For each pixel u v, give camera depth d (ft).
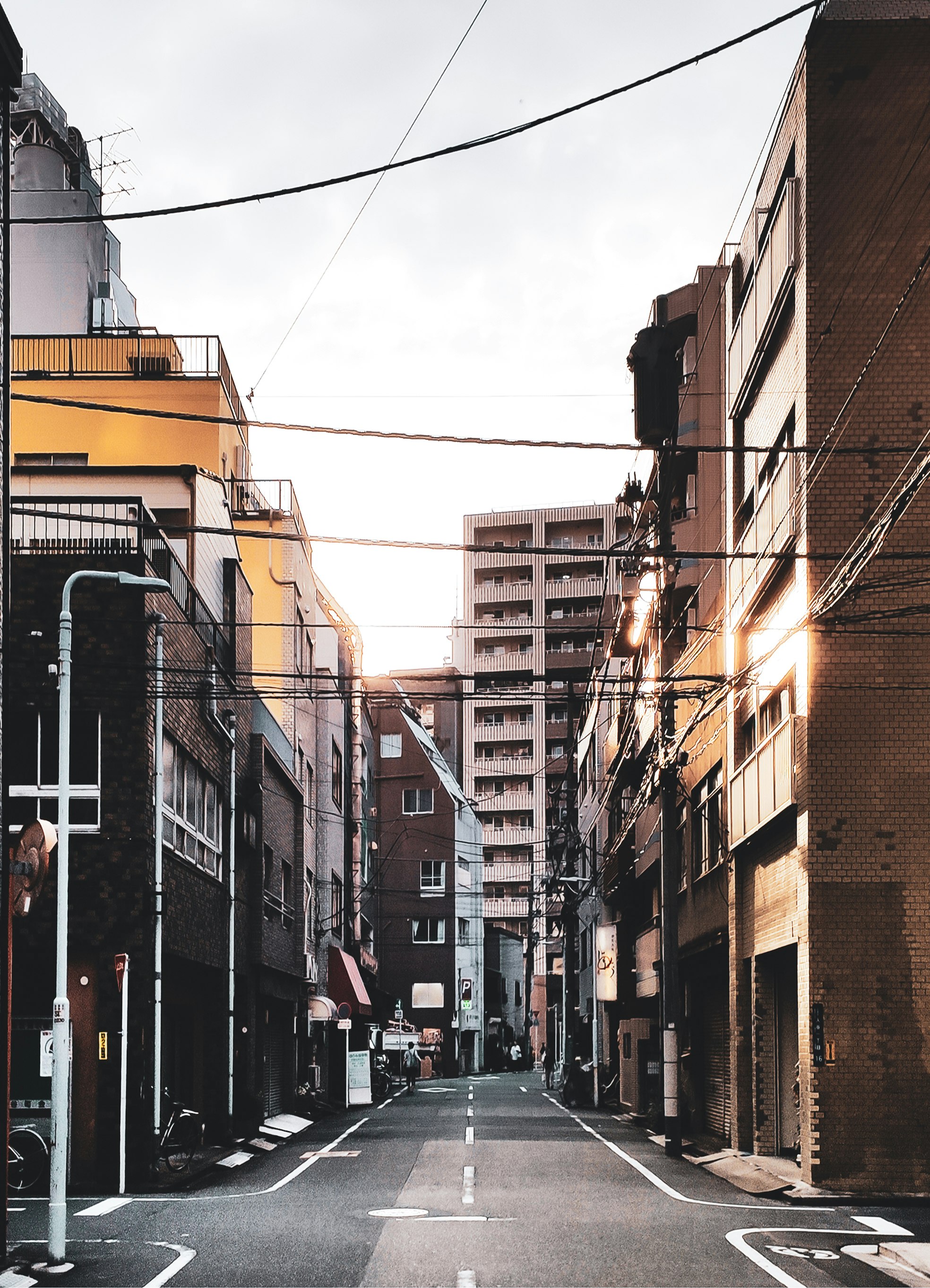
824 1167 57.11
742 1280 35.88
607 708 165.58
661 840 80.28
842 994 58.80
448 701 344.90
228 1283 36.22
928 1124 57.47
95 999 63.72
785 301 66.44
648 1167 69.31
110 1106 62.13
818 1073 58.03
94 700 65.10
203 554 91.86
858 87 64.13
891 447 60.85
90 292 126.82
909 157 63.46
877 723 60.64
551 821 199.00
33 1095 63.00
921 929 59.21
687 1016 100.68
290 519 133.59
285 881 119.14
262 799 100.22
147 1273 38.17
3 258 45.44
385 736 264.93
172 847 71.10
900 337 62.28
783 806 63.41
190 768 78.28
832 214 63.26
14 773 64.75
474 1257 39.88
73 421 112.16
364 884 200.54
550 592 345.31
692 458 108.58
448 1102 144.36
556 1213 50.24
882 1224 48.37
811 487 61.72
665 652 82.02
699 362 109.09
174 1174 63.82
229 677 91.50
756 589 72.02
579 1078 135.03
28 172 127.13
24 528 71.67
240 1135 88.22
